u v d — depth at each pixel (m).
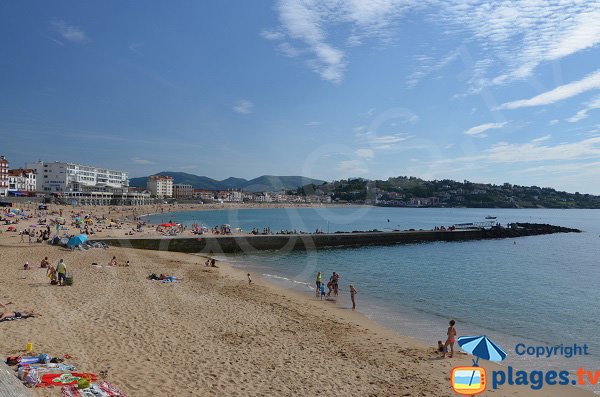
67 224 64.94
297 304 23.67
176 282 26.77
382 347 16.59
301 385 11.63
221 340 15.16
